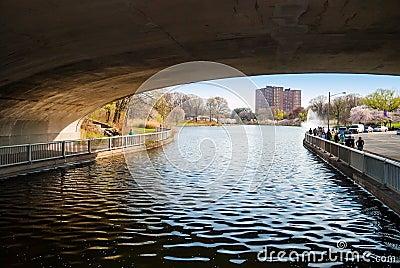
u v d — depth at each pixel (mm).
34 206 9609
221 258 6094
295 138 45938
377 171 10992
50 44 10297
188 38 11047
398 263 5930
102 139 21719
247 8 8516
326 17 9195
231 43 11797
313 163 19406
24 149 14695
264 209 9273
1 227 7777
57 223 8086
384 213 8797
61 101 19078
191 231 7520
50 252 6348
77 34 9844
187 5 8211
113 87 19234
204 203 9984
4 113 16625
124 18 8906
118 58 13086
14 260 5992
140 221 8250
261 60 14633
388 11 8734
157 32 10273
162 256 6176
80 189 11938
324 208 9328
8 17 8031
